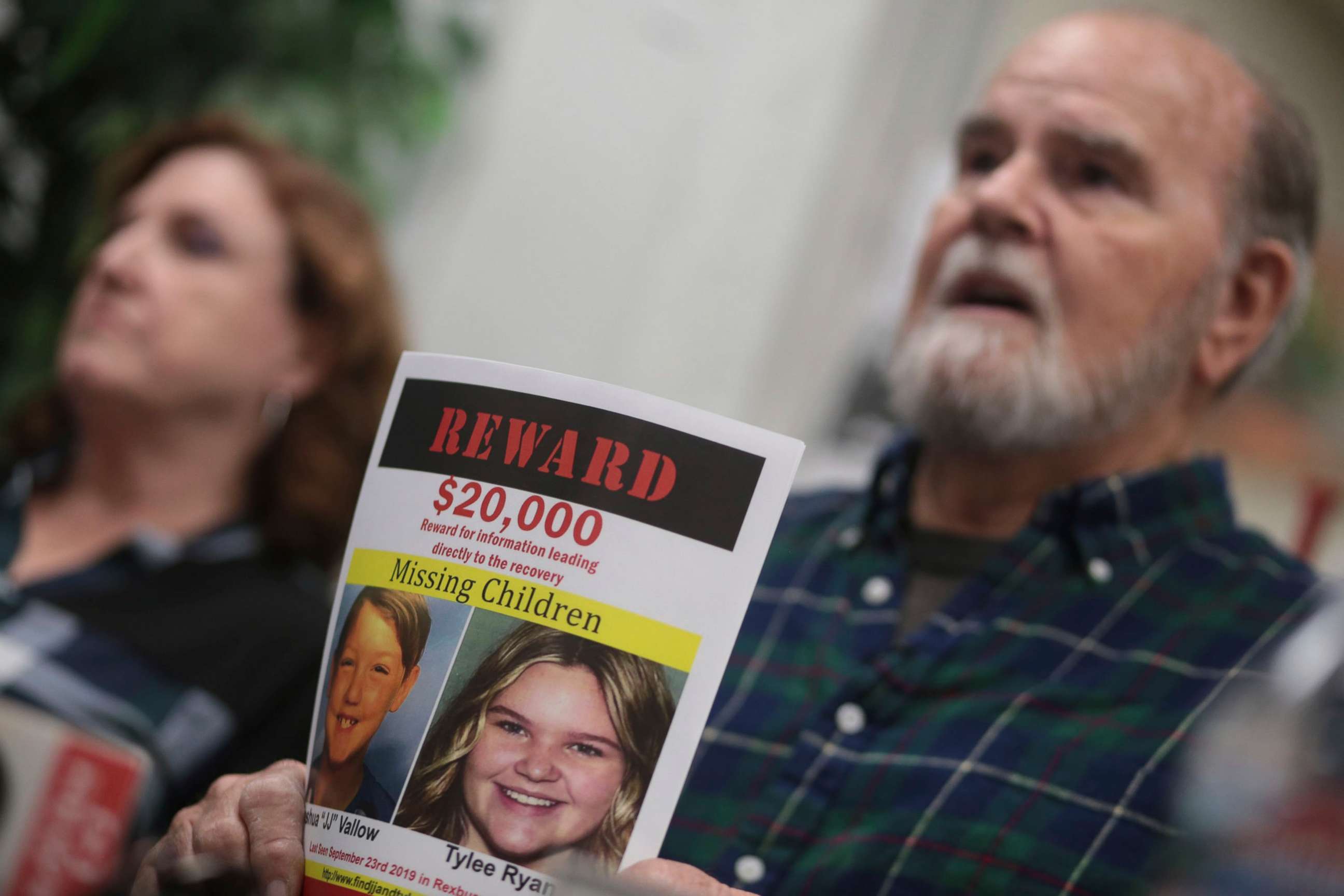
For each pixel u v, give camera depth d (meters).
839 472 2.10
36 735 0.95
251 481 1.43
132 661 1.24
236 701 1.25
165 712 1.22
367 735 0.53
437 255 2.31
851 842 0.82
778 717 0.91
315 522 1.42
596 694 0.52
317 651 1.31
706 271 2.27
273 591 1.34
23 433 1.46
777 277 2.21
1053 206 0.94
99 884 0.88
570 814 0.51
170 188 1.42
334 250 1.44
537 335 2.32
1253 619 0.84
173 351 1.35
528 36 2.35
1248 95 0.98
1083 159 0.95
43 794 0.94
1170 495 0.94
